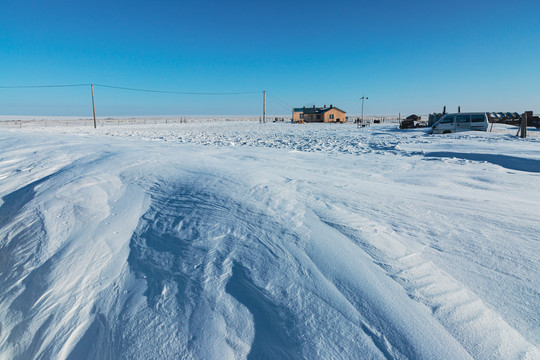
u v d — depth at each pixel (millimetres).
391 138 17500
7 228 3736
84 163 5973
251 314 2068
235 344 1898
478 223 3041
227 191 3775
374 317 1928
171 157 6293
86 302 2439
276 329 1946
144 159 5957
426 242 2691
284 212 3215
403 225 3006
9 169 6195
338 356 1738
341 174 5453
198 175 4551
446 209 3420
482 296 2041
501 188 4812
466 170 6277
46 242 3232
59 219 3621
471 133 18219
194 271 2488
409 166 6852
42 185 4758
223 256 2605
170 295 2312
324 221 3041
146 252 2846
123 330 2121
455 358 1645
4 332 2434
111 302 2387
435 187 4797
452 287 2125
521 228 2896
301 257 2496
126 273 2650
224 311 2111
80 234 3283
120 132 24047
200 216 3254
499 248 2559
